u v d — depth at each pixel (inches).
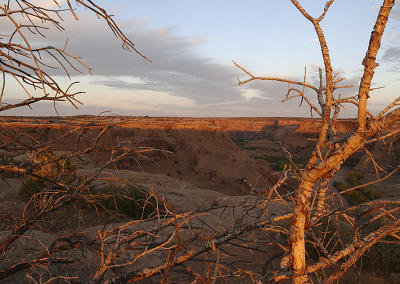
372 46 68.3
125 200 323.0
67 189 99.5
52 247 113.7
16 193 406.3
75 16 62.0
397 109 68.1
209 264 101.4
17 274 154.6
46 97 68.8
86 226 237.9
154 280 169.2
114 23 68.5
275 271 82.8
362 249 83.3
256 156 2425.0
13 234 104.1
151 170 1269.7
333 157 73.3
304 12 73.2
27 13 73.5
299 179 80.2
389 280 241.9
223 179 1242.6
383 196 969.5
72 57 71.2
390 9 66.4
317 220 90.1
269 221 86.7
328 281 82.3
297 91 83.3
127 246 101.4
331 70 73.2
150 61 74.2
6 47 71.7
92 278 98.4
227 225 282.4
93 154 954.7
